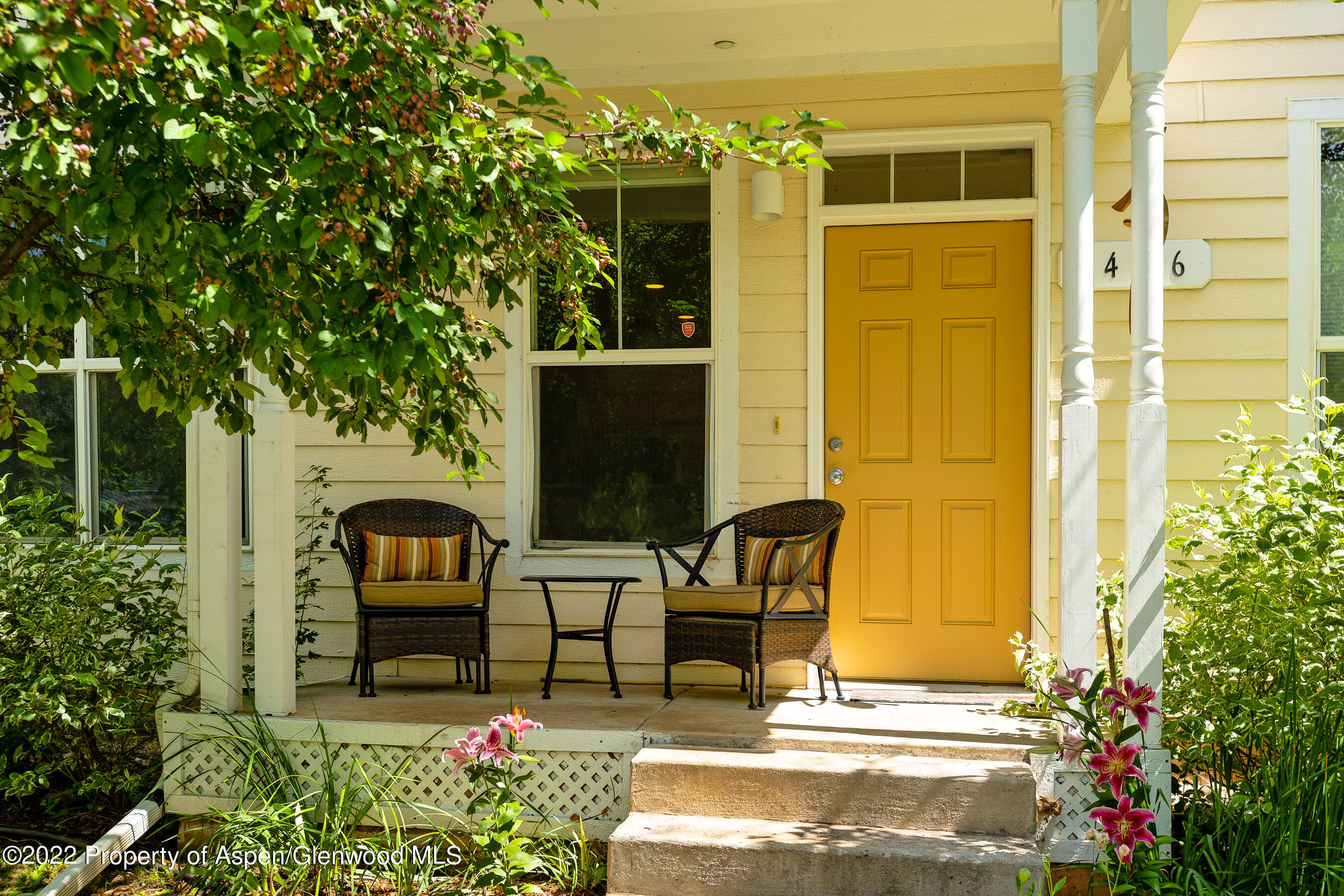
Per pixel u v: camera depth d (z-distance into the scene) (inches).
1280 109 172.7
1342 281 173.3
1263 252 172.4
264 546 152.7
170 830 151.2
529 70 92.6
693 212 189.0
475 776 126.1
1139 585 126.8
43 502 168.7
